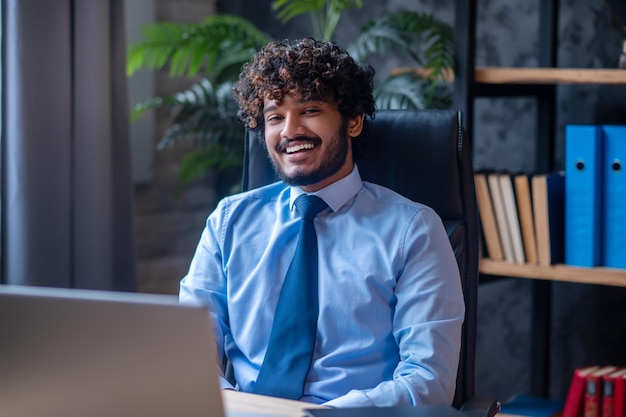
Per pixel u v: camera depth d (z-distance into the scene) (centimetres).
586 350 294
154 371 98
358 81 178
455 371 165
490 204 257
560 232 254
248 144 200
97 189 277
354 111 177
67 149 275
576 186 244
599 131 241
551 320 299
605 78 239
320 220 179
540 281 291
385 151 185
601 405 251
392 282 170
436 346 162
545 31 286
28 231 266
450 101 278
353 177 180
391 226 174
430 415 120
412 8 319
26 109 264
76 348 99
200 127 308
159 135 346
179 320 97
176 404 99
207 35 304
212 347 97
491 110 308
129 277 294
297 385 165
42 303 99
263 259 179
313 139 173
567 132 244
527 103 300
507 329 310
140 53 309
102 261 279
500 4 302
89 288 279
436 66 257
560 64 293
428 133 183
